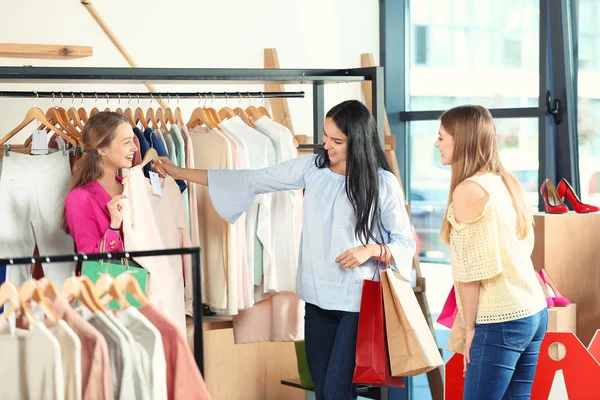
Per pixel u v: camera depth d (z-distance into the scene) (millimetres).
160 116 3666
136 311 2117
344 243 3188
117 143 3105
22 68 3107
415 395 5312
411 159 5871
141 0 4660
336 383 3170
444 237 3201
